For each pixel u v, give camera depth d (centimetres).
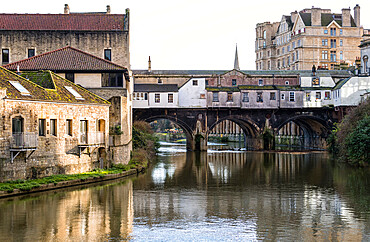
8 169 3553
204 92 8738
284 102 8912
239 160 7075
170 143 12688
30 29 6412
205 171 5569
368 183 4553
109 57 6406
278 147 10769
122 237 2634
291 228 2853
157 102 8562
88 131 4409
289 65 13250
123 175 4703
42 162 3875
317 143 9694
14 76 3975
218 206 3450
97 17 6700
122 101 4906
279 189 4222
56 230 2736
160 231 2756
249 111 8975
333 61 12506
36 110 3788
